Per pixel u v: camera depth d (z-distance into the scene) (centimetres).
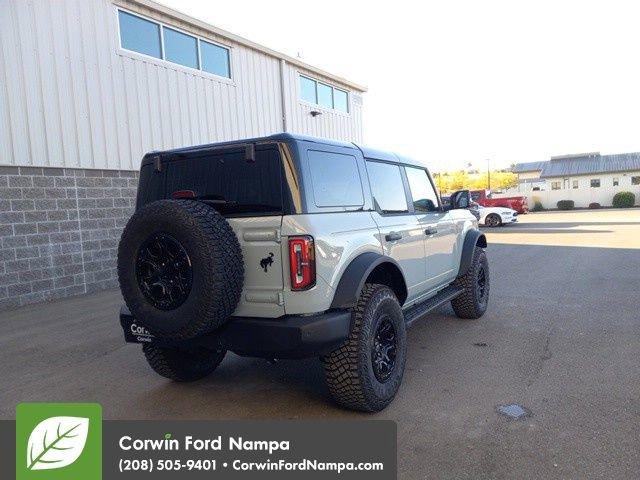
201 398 407
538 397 378
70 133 926
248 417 366
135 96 1050
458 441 316
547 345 509
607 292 766
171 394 418
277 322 317
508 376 425
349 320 338
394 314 376
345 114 1838
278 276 318
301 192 323
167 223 307
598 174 5128
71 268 932
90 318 732
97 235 977
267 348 318
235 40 1305
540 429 327
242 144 342
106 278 997
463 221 606
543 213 4078
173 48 1151
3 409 400
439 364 462
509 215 2398
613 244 1448
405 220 450
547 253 1301
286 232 315
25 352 562
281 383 434
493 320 622
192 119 1186
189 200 325
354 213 372
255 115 1395
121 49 1020
